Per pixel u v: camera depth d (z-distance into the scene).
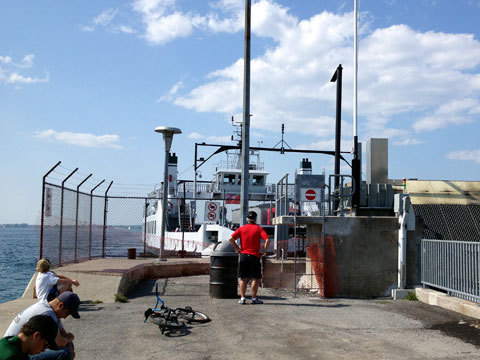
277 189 14.03
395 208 11.52
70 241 13.73
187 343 6.50
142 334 6.99
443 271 10.13
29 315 3.87
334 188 14.77
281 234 15.54
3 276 38.44
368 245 11.43
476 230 11.99
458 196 13.39
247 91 13.21
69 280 8.01
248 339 6.71
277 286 13.12
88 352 6.10
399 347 6.36
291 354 6.01
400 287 11.20
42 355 3.82
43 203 11.25
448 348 6.34
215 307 9.19
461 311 8.88
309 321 7.95
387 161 14.20
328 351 6.15
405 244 11.33
